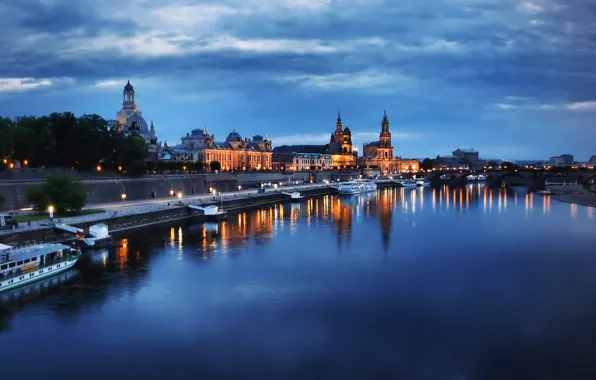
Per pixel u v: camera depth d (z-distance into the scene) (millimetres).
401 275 104938
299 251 127000
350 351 70062
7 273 93062
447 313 83500
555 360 68062
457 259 118625
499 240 143000
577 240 143000
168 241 139250
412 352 69938
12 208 163500
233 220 185500
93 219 143875
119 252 123812
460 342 72938
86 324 78062
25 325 77500
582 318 81438
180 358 68000
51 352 69250
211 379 63094
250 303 87688
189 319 80375
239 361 67188
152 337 73938
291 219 190000
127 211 164500
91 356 68250
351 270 108438
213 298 90000
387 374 64500
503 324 79062
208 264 112812
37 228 123875
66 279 100125
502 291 94500
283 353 69500
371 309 85000
